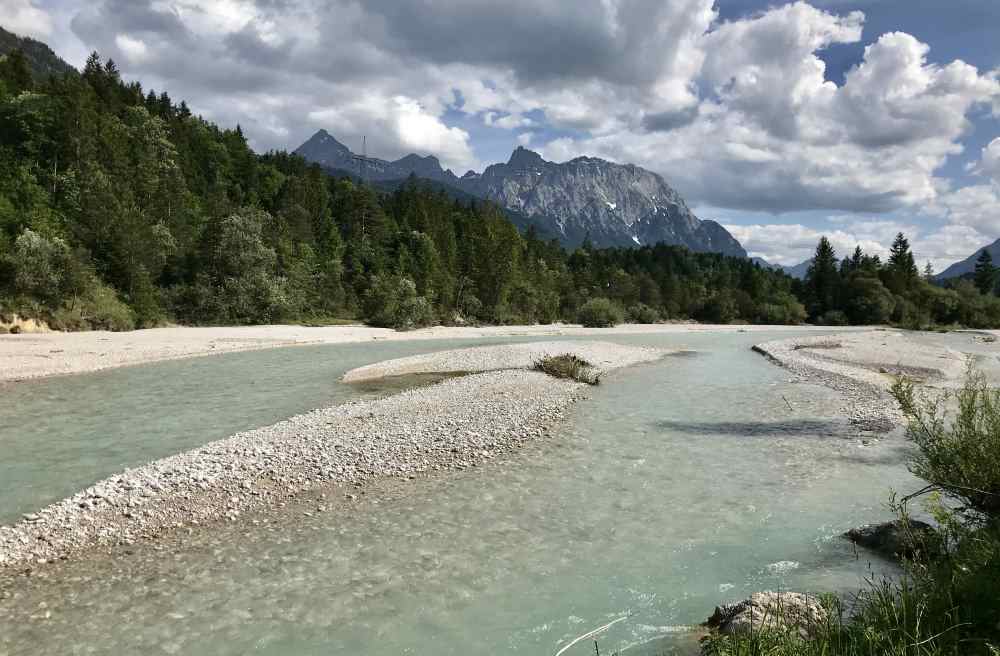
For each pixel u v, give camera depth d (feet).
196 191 310.65
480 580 26.02
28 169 222.69
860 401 72.54
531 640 21.29
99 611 23.29
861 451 48.75
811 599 21.09
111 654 20.43
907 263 406.21
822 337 203.41
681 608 23.48
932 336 233.96
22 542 29.09
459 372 95.14
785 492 38.34
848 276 399.85
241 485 37.40
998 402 28.35
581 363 97.55
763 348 152.76
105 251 178.60
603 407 67.26
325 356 120.98
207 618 22.82
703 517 33.83
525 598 24.45
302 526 31.99
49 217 188.44
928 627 16.71
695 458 46.44
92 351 109.40
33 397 68.59
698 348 163.94
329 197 380.17
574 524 32.68
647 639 21.12
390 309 225.35
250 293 205.87
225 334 160.66
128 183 231.30
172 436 51.57
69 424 55.52
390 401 64.54
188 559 27.94
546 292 328.29
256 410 63.31
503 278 295.48
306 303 234.79
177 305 193.57
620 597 24.48
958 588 18.38
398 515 33.76
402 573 26.66
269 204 353.10
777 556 28.43
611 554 28.78
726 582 25.72
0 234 161.99
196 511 33.45
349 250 307.78
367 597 24.49
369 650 20.72
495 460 45.16
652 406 68.44
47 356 100.07
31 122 240.73
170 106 434.71
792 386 86.02
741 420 60.90
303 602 24.06
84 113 241.96
